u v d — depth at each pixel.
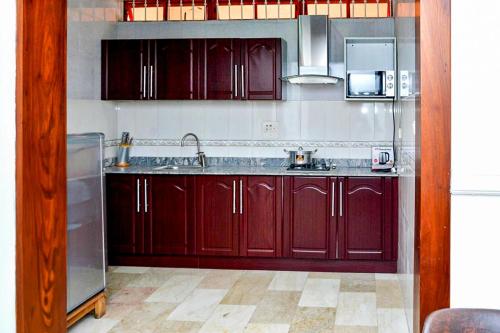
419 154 2.68
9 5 2.24
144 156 5.83
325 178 4.97
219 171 5.16
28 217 2.31
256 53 5.28
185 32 5.74
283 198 5.02
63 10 2.52
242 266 5.11
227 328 3.55
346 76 5.19
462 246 2.62
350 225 4.96
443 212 2.62
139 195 5.14
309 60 5.33
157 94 5.40
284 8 5.69
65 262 2.59
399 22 4.74
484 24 2.55
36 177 2.36
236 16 5.73
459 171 2.59
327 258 4.99
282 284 4.61
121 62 5.43
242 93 5.32
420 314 2.66
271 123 5.69
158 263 5.19
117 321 3.69
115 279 4.75
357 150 5.59
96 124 5.35
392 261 4.96
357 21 5.53
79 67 4.95
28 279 2.31
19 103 2.25
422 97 2.61
